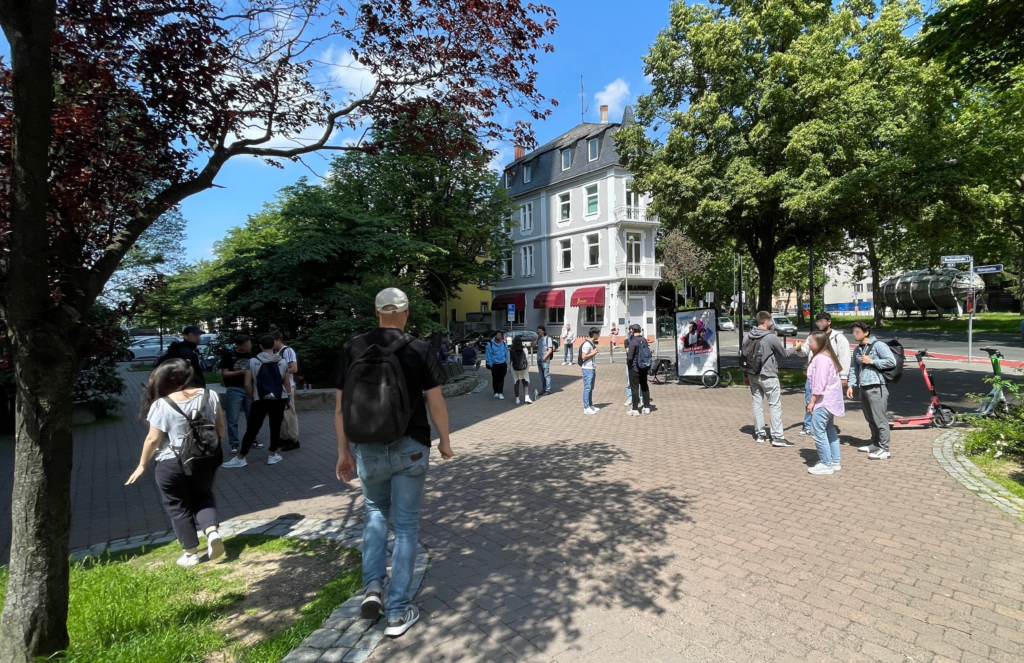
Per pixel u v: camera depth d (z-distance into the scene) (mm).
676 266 44406
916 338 28844
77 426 11086
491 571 3982
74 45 3371
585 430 9328
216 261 48781
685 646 2980
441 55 4570
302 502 5898
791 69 12922
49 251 2783
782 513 4949
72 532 5164
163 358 6645
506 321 44469
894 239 16828
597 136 36000
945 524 4613
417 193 27703
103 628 3168
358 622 3209
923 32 7742
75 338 2740
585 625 3213
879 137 12664
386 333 3316
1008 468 6168
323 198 17812
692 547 4266
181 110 3867
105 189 3318
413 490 3260
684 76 14836
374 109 4621
